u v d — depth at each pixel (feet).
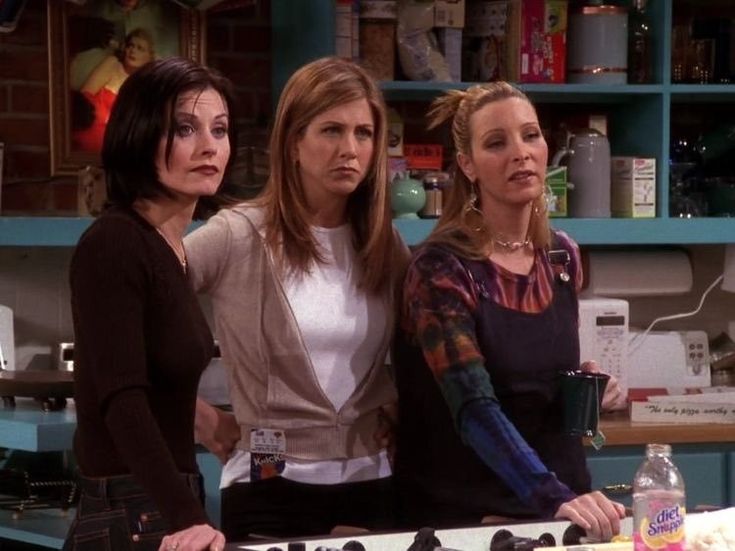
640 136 55.26
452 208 34.83
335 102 34.19
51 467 52.47
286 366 34.86
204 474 47.47
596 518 29.19
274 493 34.99
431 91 53.01
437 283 33.09
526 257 34.50
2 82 52.44
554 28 53.21
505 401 33.55
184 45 52.60
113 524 28.58
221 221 35.35
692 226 53.83
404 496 35.12
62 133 51.98
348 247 35.53
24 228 48.44
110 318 27.96
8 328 51.01
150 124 28.86
